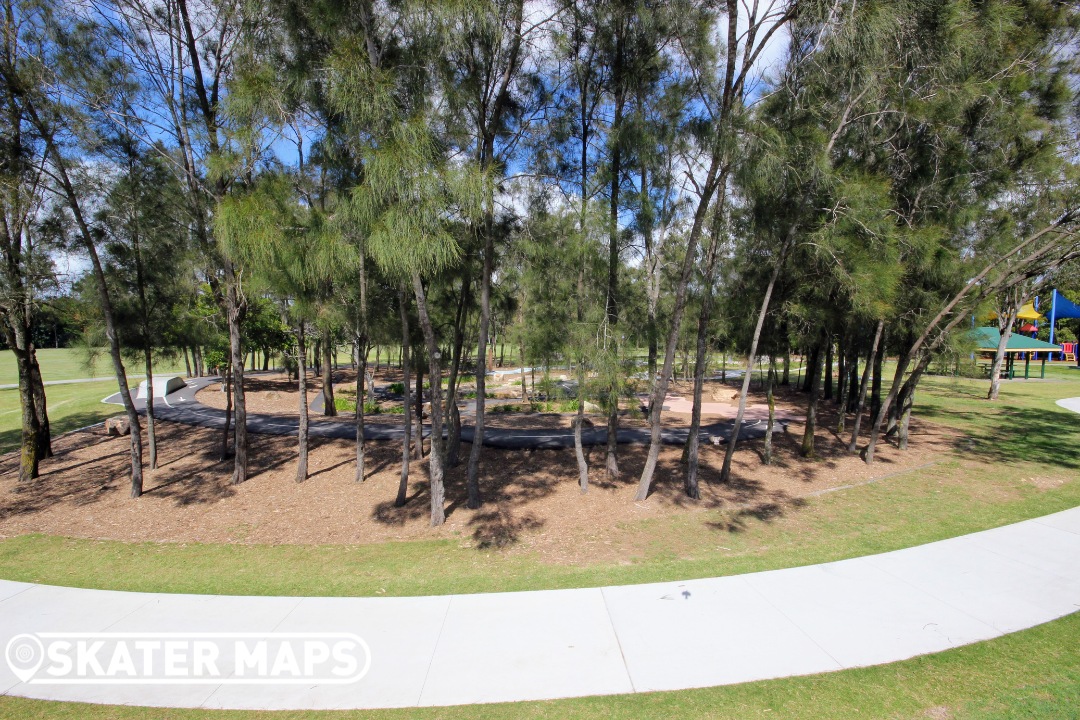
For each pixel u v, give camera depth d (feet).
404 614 16.21
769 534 23.32
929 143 29.86
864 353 53.67
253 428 43.42
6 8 25.38
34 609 16.80
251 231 21.63
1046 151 31.37
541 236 28.02
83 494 29.78
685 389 78.95
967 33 24.08
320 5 21.85
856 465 34.14
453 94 22.41
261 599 17.40
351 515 26.61
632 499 28.09
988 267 28.40
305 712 11.78
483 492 29.60
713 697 12.01
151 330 34.47
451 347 39.09
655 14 26.30
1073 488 28.78
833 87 25.32
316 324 27.43
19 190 26.40
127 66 28.37
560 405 61.16
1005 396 68.74
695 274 35.45
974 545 21.03
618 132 26.53
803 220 27.40
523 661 13.57
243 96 21.59
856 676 12.69
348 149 24.44
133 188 31.63
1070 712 11.34
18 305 29.43
